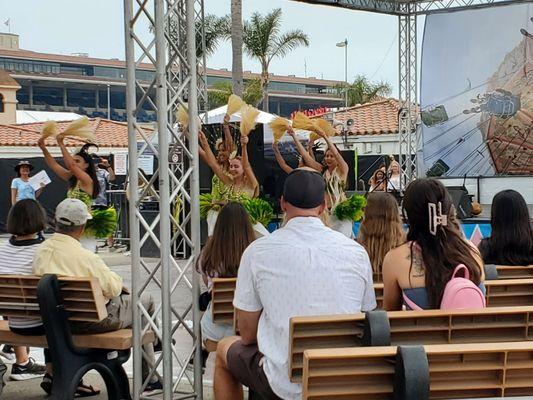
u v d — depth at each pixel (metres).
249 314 3.53
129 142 4.66
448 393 2.90
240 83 23.03
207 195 7.70
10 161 21.06
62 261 4.78
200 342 4.79
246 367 3.65
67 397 4.63
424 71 13.26
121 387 4.97
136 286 4.64
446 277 3.55
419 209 3.66
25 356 6.09
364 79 45.53
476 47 12.83
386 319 3.06
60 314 4.62
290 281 3.37
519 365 2.90
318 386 2.87
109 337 4.71
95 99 77.94
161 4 4.49
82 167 6.92
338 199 8.41
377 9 12.84
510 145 12.73
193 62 4.69
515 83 12.62
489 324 3.29
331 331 3.23
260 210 6.89
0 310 5.00
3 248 5.15
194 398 4.82
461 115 13.09
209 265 4.61
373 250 5.18
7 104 46.62
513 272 4.72
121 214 16.53
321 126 8.61
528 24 12.40
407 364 2.65
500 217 4.87
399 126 13.98
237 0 23.00
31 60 75.69
